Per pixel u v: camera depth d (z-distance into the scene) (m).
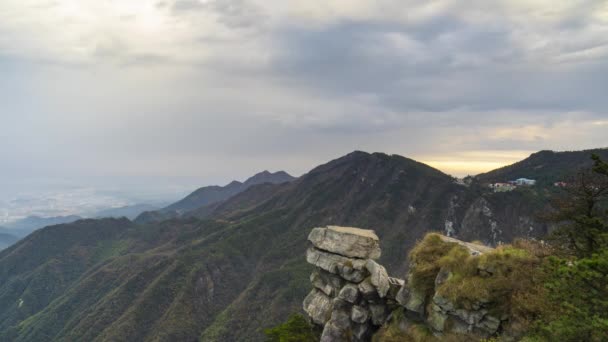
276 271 188.38
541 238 23.30
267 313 154.88
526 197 187.62
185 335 159.50
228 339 150.50
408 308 24.91
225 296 197.00
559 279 17.58
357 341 27.64
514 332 18.88
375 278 28.12
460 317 21.34
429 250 26.09
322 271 33.16
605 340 14.79
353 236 31.72
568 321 15.89
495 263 21.30
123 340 154.50
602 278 15.28
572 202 22.06
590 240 19.86
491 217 190.12
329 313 30.64
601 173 20.11
